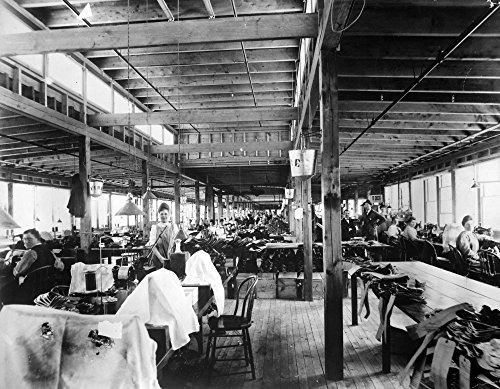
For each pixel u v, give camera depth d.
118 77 9.75
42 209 17.25
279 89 10.91
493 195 11.41
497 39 4.70
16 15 6.43
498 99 6.39
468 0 3.87
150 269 4.22
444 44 4.73
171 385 3.48
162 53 8.40
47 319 2.05
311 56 5.39
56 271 6.65
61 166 13.77
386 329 3.62
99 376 2.00
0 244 8.58
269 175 19.16
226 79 10.23
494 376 1.81
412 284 3.91
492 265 6.19
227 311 6.13
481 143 10.16
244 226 17.73
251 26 4.17
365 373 3.70
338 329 3.63
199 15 7.22
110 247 8.93
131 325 2.03
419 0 3.90
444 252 8.34
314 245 8.97
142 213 5.84
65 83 7.55
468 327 2.27
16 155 10.58
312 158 3.56
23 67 6.25
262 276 7.43
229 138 14.80
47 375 2.01
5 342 2.02
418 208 17.55
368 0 3.86
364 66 5.27
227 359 4.00
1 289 5.09
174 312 2.71
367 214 11.86
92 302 3.10
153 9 7.12
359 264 5.02
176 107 12.41
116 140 9.27
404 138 9.62
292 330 5.12
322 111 3.81
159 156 12.60
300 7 7.16
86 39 4.48
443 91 5.84
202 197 29.28
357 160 13.59
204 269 4.14
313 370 3.80
